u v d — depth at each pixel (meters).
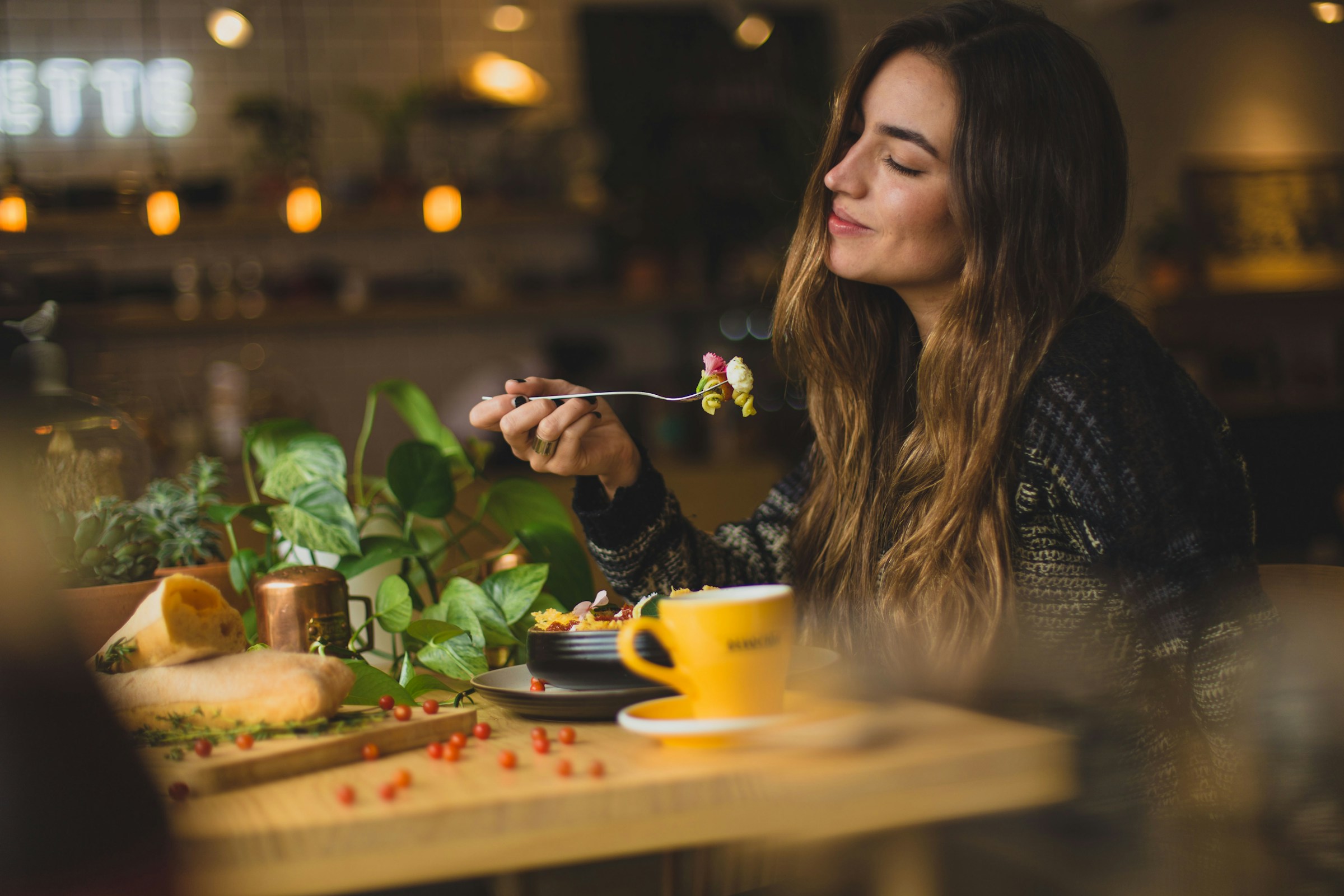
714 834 0.49
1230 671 0.90
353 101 4.52
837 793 0.49
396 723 0.62
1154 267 5.18
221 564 0.96
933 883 0.49
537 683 0.75
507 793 0.49
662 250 4.84
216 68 4.53
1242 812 0.73
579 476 1.06
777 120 4.99
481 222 4.62
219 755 0.55
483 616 0.96
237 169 4.54
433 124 4.72
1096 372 0.99
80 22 4.41
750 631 0.58
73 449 0.95
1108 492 0.96
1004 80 1.03
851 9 5.11
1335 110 5.52
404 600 0.94
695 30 4.95
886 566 1.11
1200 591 0.92
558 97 4.86
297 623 0.82
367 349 4.65
